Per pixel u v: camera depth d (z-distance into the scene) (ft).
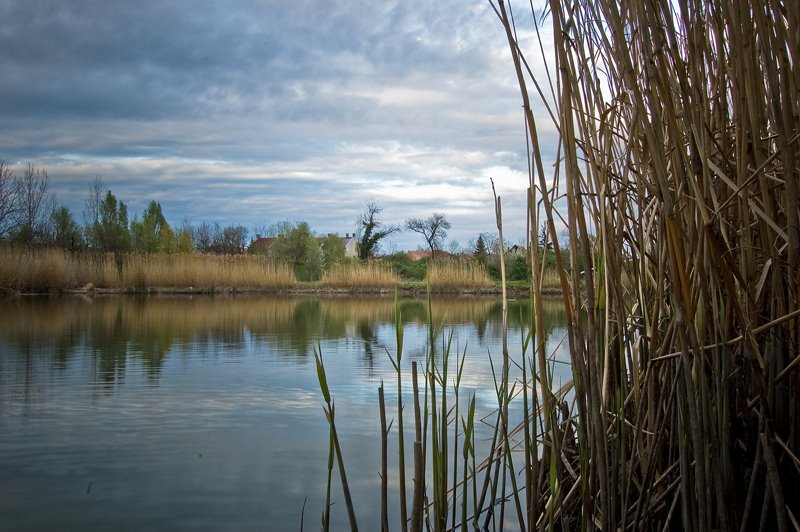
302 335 28.60
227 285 72.43
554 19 4.79
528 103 4.90
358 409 13.73
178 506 8.42
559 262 5.06
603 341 5.67
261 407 13.98
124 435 11.74
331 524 7.84
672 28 4.60
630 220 6.13
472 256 86.22
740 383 5.17
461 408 13.32
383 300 62.28
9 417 13.00
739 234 5.14
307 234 103.24
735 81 4.77
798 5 4.44
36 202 75.77
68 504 8.45
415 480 5.44
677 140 4.54
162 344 24.67
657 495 5.68
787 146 4.34
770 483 4.71
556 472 5.92
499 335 28.63
